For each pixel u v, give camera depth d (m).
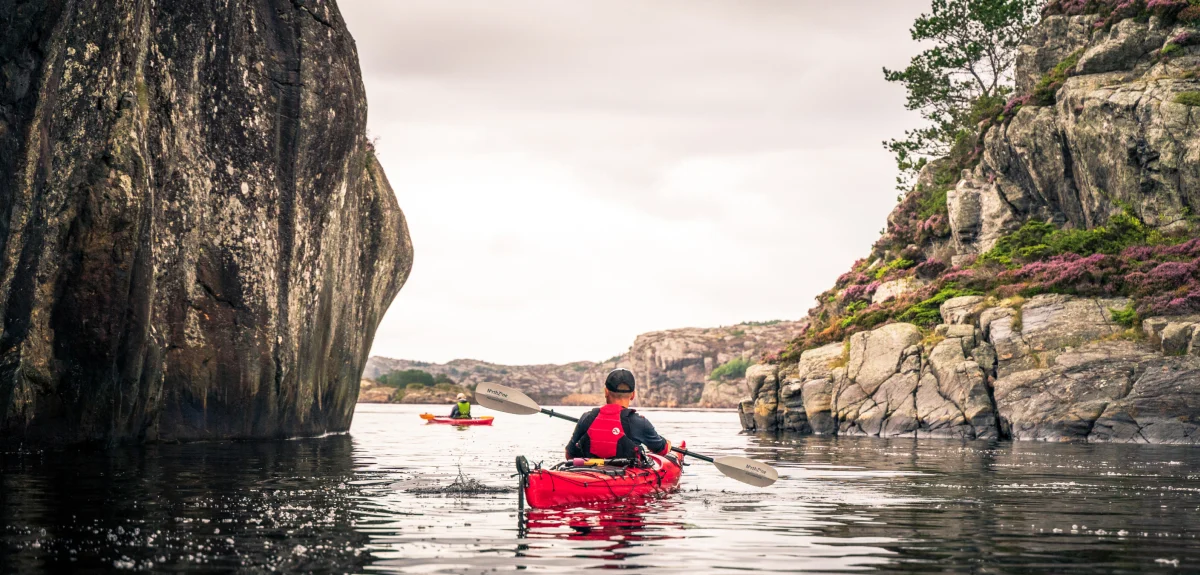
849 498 9.77
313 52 22.11
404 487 10.59
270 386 21.28
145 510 8.27
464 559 5.97
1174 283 25.58
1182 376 22.81
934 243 39.28
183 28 19.06
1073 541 6.91
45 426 15.69
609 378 10.16
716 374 178.50
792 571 5.69
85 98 15.48
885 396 28.42
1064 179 33.47
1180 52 31.58
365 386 140.38
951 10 46.47
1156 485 11.45
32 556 5.98
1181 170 28.86
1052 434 23.70
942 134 47.50
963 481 11.95
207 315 19.92
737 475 10.21
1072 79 33.12
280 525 7.44
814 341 35.47
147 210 16.64
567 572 5.55
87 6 15.34
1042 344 25.84
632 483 9.55
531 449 19.23
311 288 22.56
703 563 5.91
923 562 6.02
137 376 17.11
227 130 20.33
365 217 27.00
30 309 15.10
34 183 14.93
